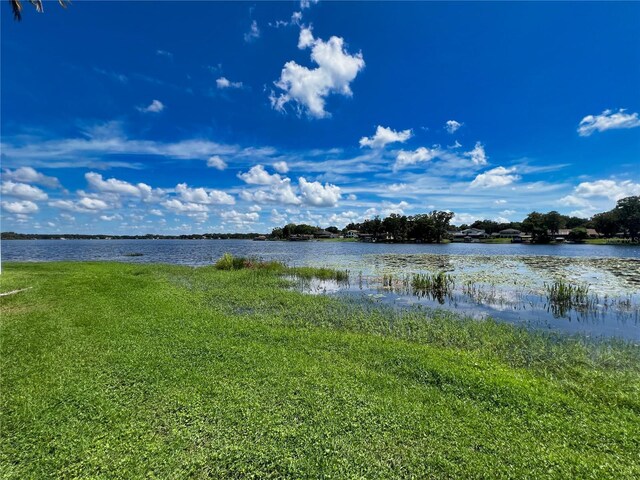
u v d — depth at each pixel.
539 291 16.83
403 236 113.56
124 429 4.32
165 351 7.13
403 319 11.07
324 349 7.68
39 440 4.11
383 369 6.54
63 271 22.91
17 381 5.61
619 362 7.41
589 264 31.22
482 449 4.06
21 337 7.99
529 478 3.59
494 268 27.75
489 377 6.02
